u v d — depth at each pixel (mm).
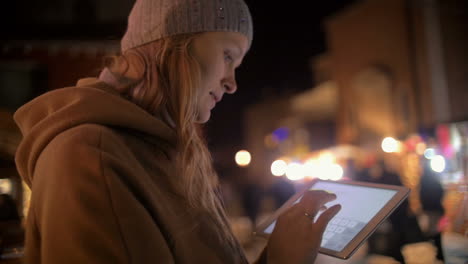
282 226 1108
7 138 3809
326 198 1129
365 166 7508
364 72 17750
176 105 1098
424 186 4355
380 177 6992
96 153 863
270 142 27625
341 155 15391
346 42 19172
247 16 1217
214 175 1270
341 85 19562
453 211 1982
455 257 1865
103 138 908
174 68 1094
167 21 1100
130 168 906
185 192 1060
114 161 876
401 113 15969
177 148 1104
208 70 1138
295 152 24938
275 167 18422
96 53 5090
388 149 10023
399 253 2340
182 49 1092
